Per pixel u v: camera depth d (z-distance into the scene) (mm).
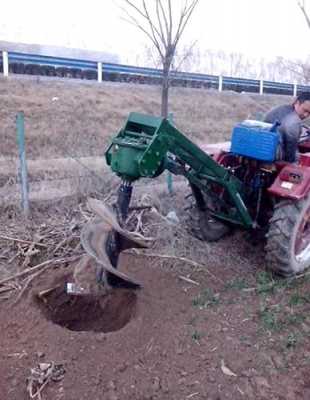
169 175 6477
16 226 5074
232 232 5160
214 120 15508
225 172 4105
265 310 3828
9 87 13375
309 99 4211
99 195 6039
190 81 19609
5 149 9008
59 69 16547
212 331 3533
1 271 4266
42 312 3770
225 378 3096
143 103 14938
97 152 9000
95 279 3717
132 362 3180
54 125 11078
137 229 5113
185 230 5070
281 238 4145
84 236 3268
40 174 6875
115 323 3838
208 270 4426
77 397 2889
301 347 3430
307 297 4047
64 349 3268
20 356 3201
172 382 3037
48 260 4453
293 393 3020
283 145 4262
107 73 17453
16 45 19297
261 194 4496
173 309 3770
